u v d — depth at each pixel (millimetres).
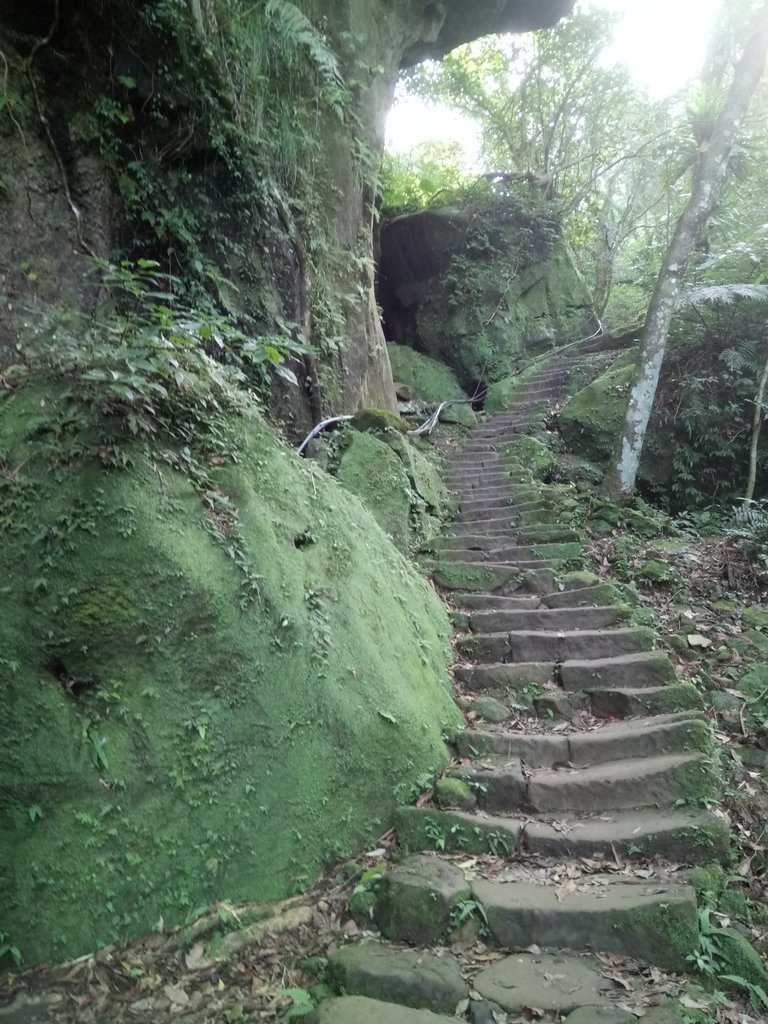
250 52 5797
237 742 2871
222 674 2875
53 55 4156
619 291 15203
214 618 2873
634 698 4098
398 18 8828
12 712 2465
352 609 3684
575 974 2467
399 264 14125
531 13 10641
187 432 3188
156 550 2760
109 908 2523
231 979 2525
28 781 2441
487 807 3447
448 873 2906
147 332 3002
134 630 2684
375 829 3250
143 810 2631
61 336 2969
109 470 2758
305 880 2947
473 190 13812
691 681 4449
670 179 10172
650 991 2379
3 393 2877
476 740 3836
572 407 9398
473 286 13273
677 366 8539
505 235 13555
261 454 3615
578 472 8375
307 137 6676
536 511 7094
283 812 2947
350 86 7762
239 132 5305
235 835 2811
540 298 13570
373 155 8242
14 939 2383
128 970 2463
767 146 9453
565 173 15945
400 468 6398
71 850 2492
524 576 5793
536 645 4781
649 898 2666
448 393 12406
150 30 4539
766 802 3500
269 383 5426
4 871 2393
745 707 4305
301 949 2695
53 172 4125
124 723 2648
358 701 3354
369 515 4852
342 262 7445
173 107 4816
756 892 2941
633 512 7191
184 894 2666
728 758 3799
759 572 5930
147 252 4730
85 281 4160
